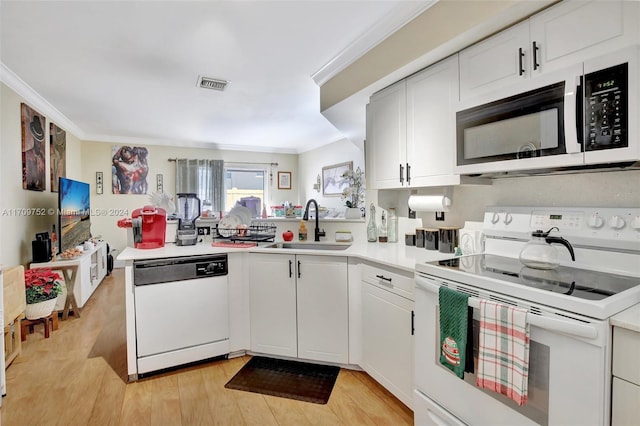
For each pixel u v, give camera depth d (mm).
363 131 3404
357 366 2338
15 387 2125
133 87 3271
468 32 1565
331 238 3020
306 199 6969
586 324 985
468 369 1312
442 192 2279
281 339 2447
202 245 2621
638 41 1105
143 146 5938
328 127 5094
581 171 1536
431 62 1897
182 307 2307
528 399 1131
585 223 1481
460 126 1704
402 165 2156
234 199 6812
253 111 4180
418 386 1608
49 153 3939
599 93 1183
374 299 2070
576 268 1474
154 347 2230
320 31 2203
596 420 972
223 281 2443
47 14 1996
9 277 2332
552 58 1346
